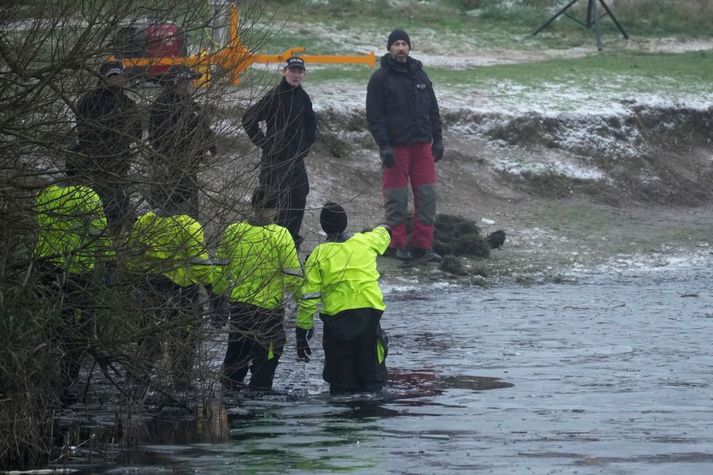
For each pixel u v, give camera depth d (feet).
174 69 110.52
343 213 125.18
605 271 221.87
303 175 171.83
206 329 114.52
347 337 121.60
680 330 161.48
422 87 209.67
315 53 340.80
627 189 280.92
